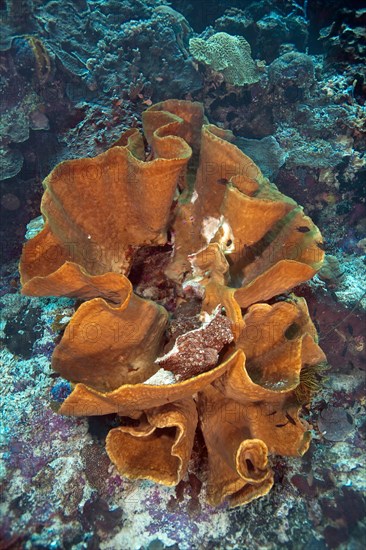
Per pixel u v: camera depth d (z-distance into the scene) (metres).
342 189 5.79
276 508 2.52
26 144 5.40
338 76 6.35
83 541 2.36
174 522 2.43
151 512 2.45
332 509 2.54
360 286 4.18
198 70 6.03
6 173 5.17
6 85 5.21
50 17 5.64
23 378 3.22
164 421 1.87
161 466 2.02
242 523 2.45
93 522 2.42
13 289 4.81
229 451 1.99
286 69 6.03
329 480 2.68
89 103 5.18
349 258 5.41
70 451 2.68
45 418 2.87
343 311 3.68
